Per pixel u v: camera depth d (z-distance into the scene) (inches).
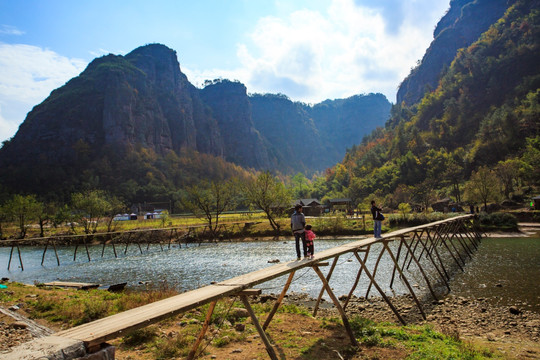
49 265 1644.9
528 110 5359.3
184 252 1955.0
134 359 358.6
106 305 561.6
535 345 472.1
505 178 3494.1
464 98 7475.4
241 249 1968.5
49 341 194.9
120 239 2645.2
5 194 6333.7
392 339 438.0
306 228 516.7
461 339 476.1
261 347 389.7
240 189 2881.4
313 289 895.7
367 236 2249.0
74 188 7057.1
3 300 660.1
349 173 7436.0
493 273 1008.9
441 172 5280.5
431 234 2059.5
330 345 405.4
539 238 1768.0
